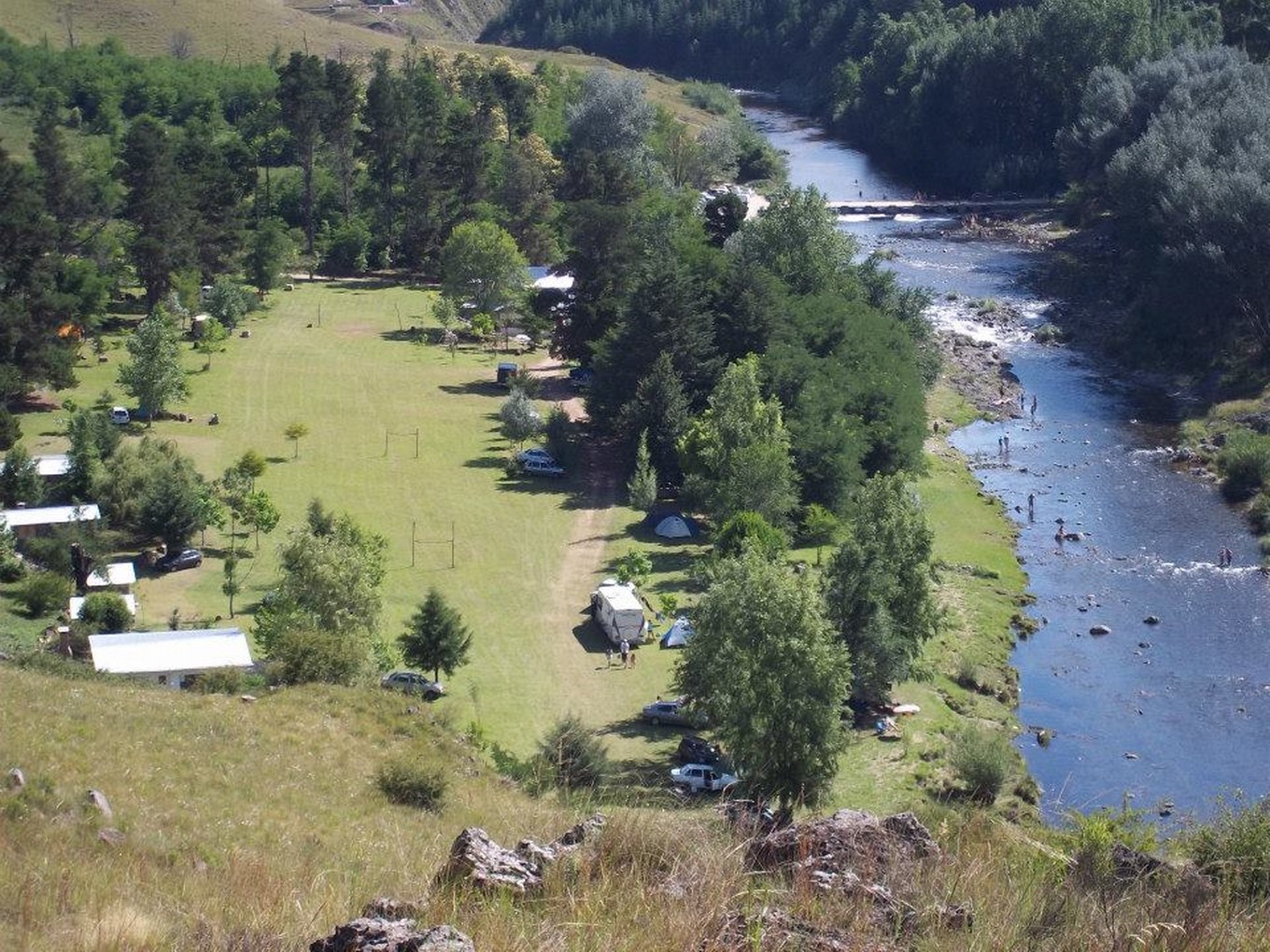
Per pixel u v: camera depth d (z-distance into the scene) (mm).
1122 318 118438
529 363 118688
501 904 12461
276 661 51812
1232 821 16875
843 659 44156
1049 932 12016
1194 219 102688
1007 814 44062
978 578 72000
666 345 92812
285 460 90812
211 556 73375
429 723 44656
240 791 33188
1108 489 85875
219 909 15391
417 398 106750
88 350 115812
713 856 12898
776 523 77250
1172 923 11836
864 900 12070
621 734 54125
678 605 67750
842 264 109812
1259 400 96312
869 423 85938
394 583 70938
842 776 50625
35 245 103000
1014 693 60000
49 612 63031
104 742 35531
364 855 21781
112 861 23234
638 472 82750
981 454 92562
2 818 26062
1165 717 57625
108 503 76750
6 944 14820
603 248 111375
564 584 71688
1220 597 69750
